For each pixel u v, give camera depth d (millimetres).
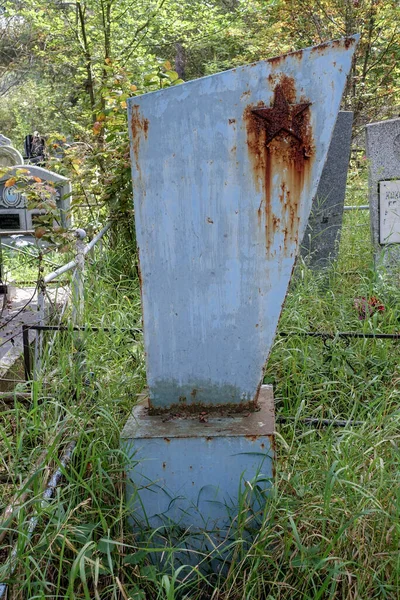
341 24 10359
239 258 2311
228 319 2363
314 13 10531
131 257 5594
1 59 18156
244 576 2104
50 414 2705
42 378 2939
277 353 3412
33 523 2051
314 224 5508
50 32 9469
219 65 13961
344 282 4816
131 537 2260
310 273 4504
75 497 2293
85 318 3496
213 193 2268
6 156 8461
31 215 7582
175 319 2379
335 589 2004
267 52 11469
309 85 2162
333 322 3793
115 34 9383
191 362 2410
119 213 5734
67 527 2045
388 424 2594
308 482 2418
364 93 10430
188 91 2197
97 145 5934
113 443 2562
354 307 4129
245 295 2338
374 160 5676
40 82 17062
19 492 2045
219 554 2139
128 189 5535
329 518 2172
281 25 10781
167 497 2314
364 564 2018
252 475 2287
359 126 10789
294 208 2256
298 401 2994
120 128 5727
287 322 3727
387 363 3391
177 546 2262
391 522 2127
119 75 5816
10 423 2928
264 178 2242
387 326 3805
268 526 2105
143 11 9289
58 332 3143
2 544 2170
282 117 2184
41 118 16547
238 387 2424
